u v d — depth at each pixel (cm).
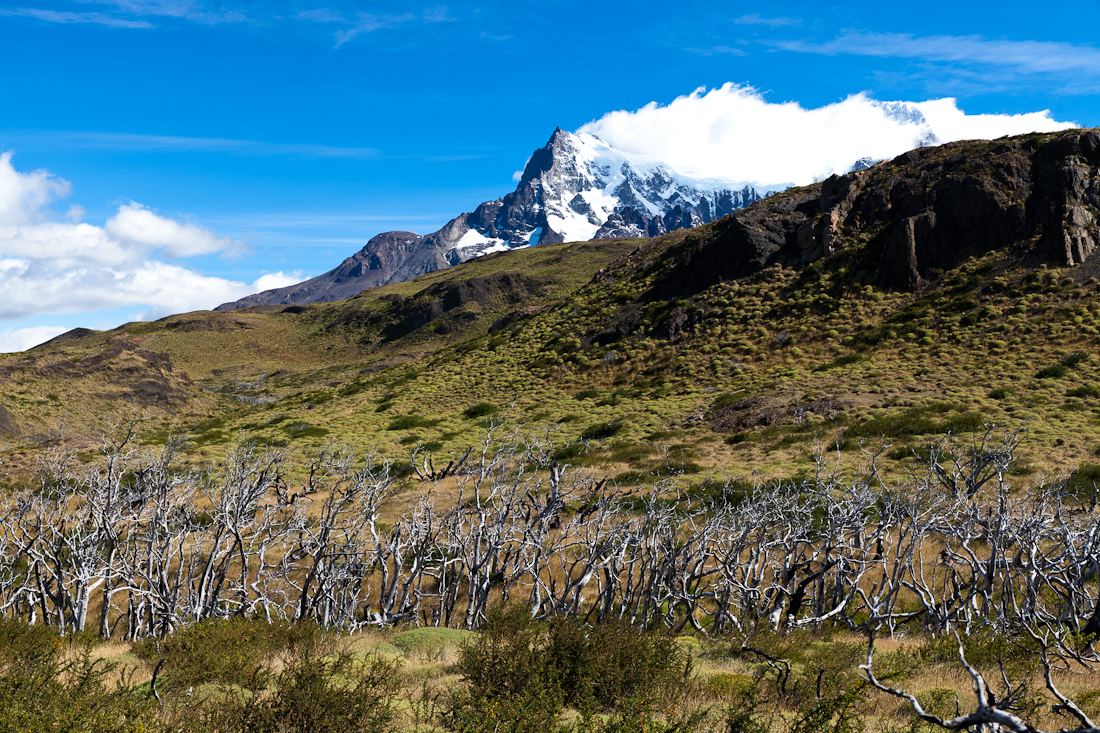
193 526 1327
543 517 1262
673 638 876
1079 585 907
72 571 1212
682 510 1717
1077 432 2634
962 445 2323
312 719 555
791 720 590
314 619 1180
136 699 625
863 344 4250
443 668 792
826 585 1320
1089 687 701
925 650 848
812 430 3155
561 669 673
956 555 1082
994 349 3762
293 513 1380
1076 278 4075
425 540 1304
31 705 541
